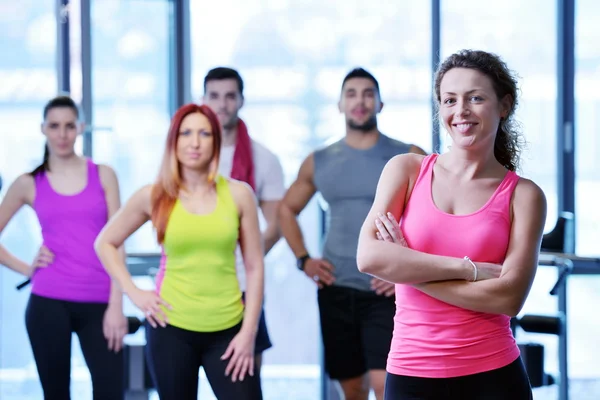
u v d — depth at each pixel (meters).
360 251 3.28
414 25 7.27
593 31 7.27
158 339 4.21
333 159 5.18
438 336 3.18
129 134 7.18
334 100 7.32
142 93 7.19
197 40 7.25
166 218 4.19
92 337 5.07
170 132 4.24
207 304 4.20
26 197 5.19
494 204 3.21
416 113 7.27
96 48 7.09
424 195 3.28
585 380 7.38
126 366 5.50
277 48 7.29
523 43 7.29
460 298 3.13
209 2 7.24
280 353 7.43
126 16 7.14
